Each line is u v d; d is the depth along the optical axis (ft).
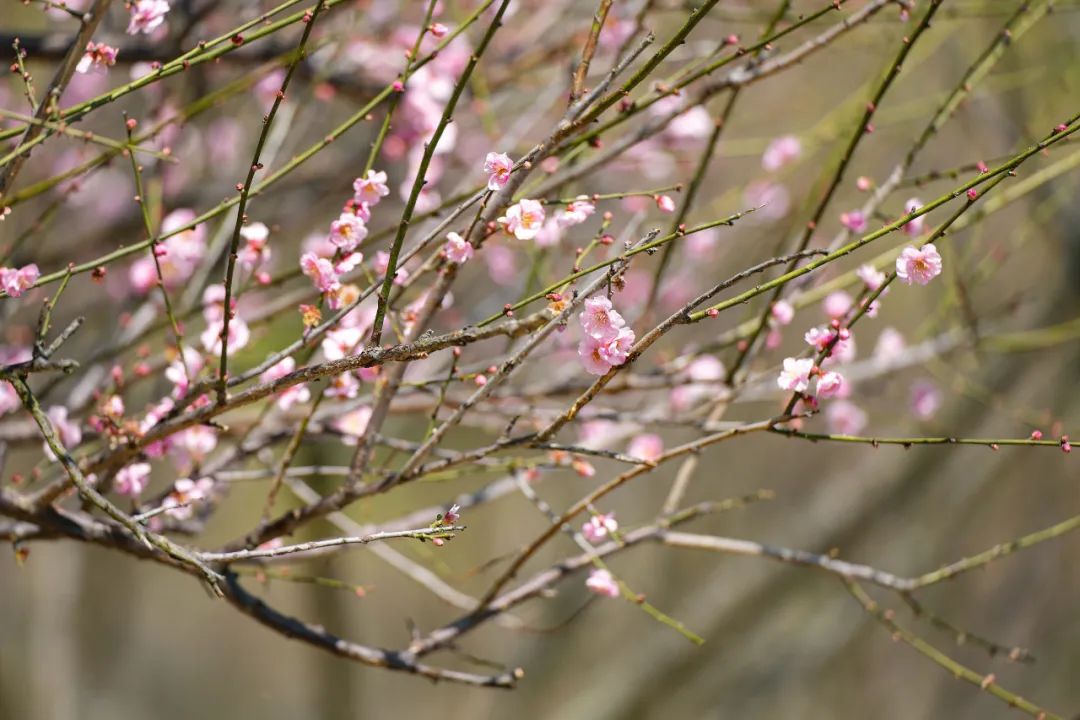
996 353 25.34
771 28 13.14
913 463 28.68
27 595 26.91
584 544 12.82
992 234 31.94
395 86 10.78
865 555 30.42
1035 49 23.36
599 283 9.32
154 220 15.57
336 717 29.45
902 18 13.55
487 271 21.85
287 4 10.36
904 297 31.50
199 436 12.37
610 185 21.98
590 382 14.79
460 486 32.14
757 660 30.81
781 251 15.58
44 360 9.89
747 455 35.81
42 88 19.66
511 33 22.79
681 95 13.98
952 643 34.63
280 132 16.37
